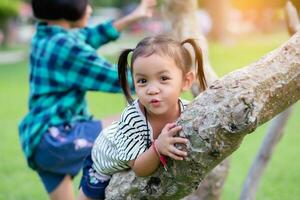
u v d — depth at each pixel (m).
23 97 13.25
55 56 3.80
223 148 2.13
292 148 7.55
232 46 21.81
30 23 38.16
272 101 2.11
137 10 4.20
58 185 3.79
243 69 2.14
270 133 3.97
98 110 10.78
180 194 2.34
